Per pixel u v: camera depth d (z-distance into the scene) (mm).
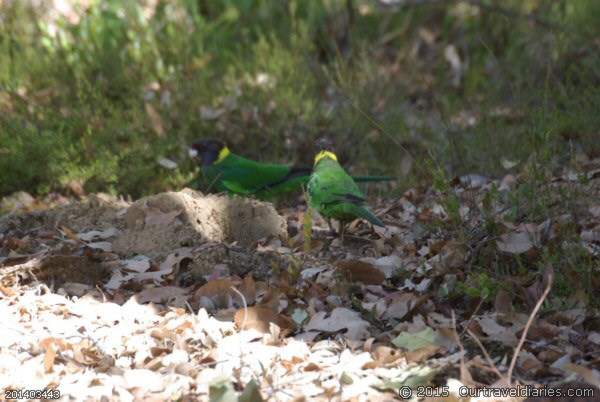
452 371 6992
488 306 8305
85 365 7160
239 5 20375
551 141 12148
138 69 16797
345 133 15117
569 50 16672
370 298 8570
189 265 9234
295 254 9672
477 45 19984
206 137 15070
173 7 19453
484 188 11516
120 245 9875
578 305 8023
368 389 6652
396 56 20344
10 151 14328
